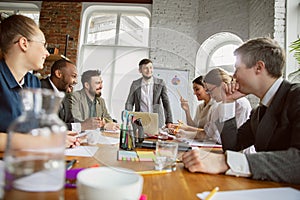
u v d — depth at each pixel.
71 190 0.47
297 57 2.54
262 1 3.45
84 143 1.11
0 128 0.98
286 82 0.93
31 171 0.35
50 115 0.38
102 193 0.36
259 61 0.95
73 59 4.60
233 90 1.07
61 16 4.74
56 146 0.37
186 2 4.44
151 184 0.56
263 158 0.67
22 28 1.03
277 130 0.85
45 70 4.29
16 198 0.35
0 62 1.06
